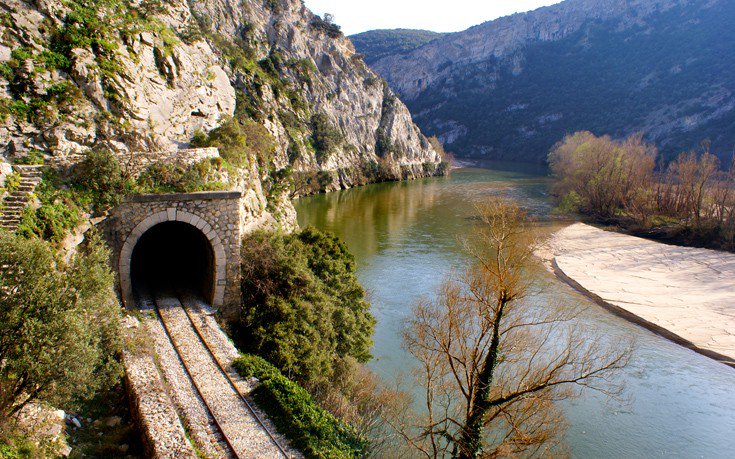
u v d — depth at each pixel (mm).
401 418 24906
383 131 162000
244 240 29266
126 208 23969
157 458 14703
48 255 14219
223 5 124062
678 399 29969
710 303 45594
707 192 75375
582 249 64438
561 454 22375
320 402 23031
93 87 27391
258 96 109062
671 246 65062
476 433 20703
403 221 81688
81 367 13789
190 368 20359
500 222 26812
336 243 35125
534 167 194750
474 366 21578
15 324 13016
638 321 42156
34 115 24609
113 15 31219
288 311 25328
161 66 33156
